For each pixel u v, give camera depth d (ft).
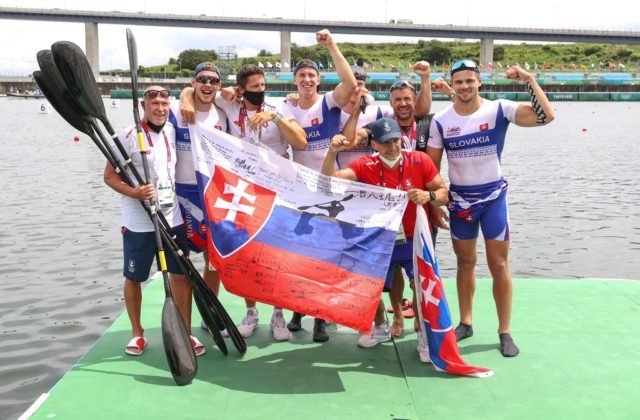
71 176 55.42
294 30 293.02
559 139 102.37
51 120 144.56
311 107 14.71
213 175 13.51
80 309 22.20
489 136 13.58
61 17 276.62
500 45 456.86
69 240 32.09
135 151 13.51
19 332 20.06
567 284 19.01
